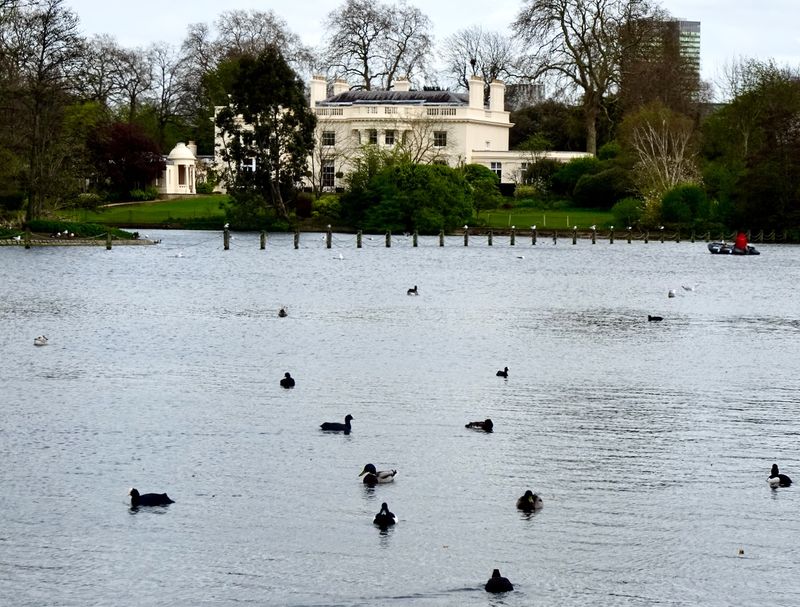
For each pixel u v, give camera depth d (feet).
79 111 558.56
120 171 589.32
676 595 90.58
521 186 608.19
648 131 542.98
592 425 137.80
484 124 650.84
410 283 306.76
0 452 122.42
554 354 189.16
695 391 158.81
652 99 594.65
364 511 106.11
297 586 90.94
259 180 492.54
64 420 136.36
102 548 97.19
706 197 500.74
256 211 489.67
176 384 158.51
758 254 428.15
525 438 131.03
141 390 153.99
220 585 90.99
